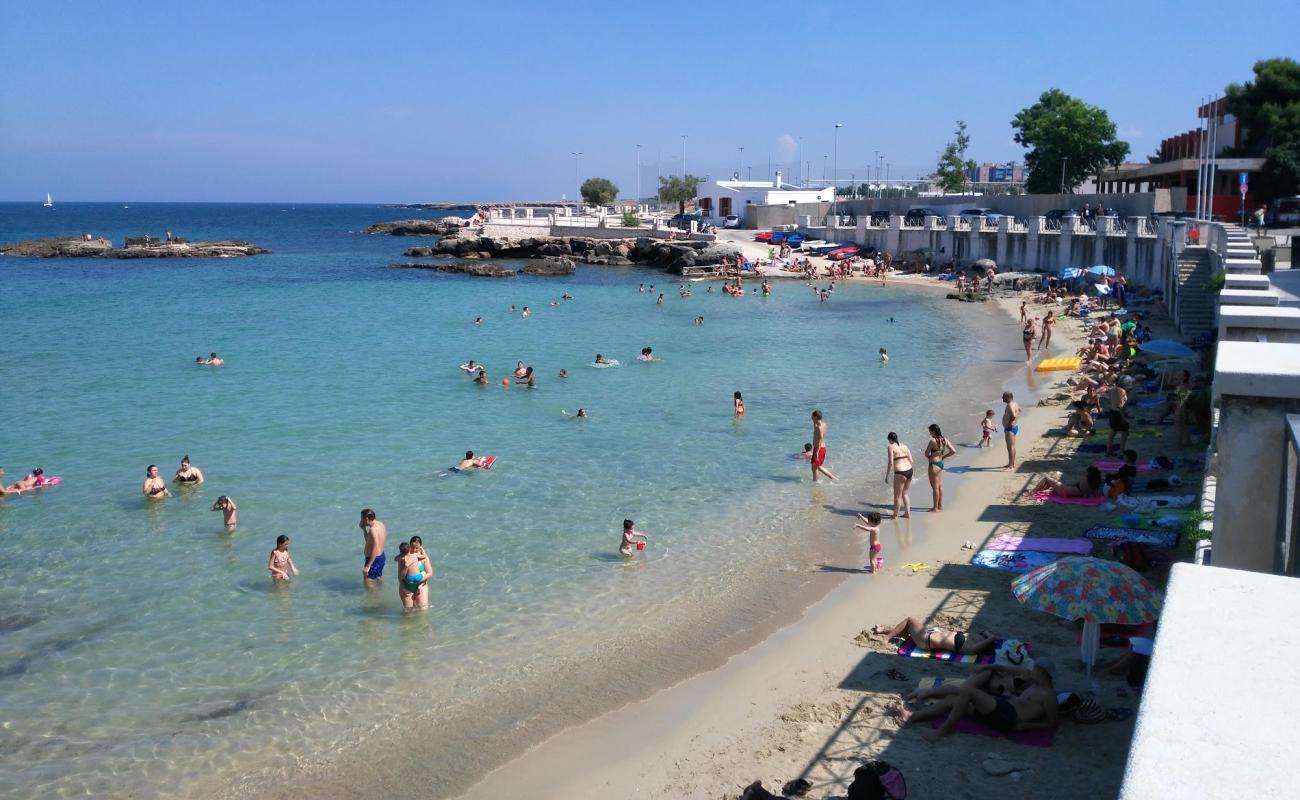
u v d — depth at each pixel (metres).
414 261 94.44
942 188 114.81
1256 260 29.62
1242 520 8.19
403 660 14.51
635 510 21.03
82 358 39.72
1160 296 50.19
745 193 103.44
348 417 29.58
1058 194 76.00
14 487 22.14
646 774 11.69
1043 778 10.95
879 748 11.81
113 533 19.62
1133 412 27.67
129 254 100.31
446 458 25.02
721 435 27.42
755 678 13.83
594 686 13.77
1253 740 2.51
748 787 10.55
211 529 19.86
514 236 99.31
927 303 58.66
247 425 28.52
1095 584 12.78
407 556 15.95
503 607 16.27
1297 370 7.74
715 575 17.53
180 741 12.41
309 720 12.92
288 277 78.56
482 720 12.95
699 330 48.91
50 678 13.91
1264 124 66.31
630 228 95.69
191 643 15.01
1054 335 44.41
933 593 16.36
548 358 40.31
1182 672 2.82
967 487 22.17
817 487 22.56
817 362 39.41
